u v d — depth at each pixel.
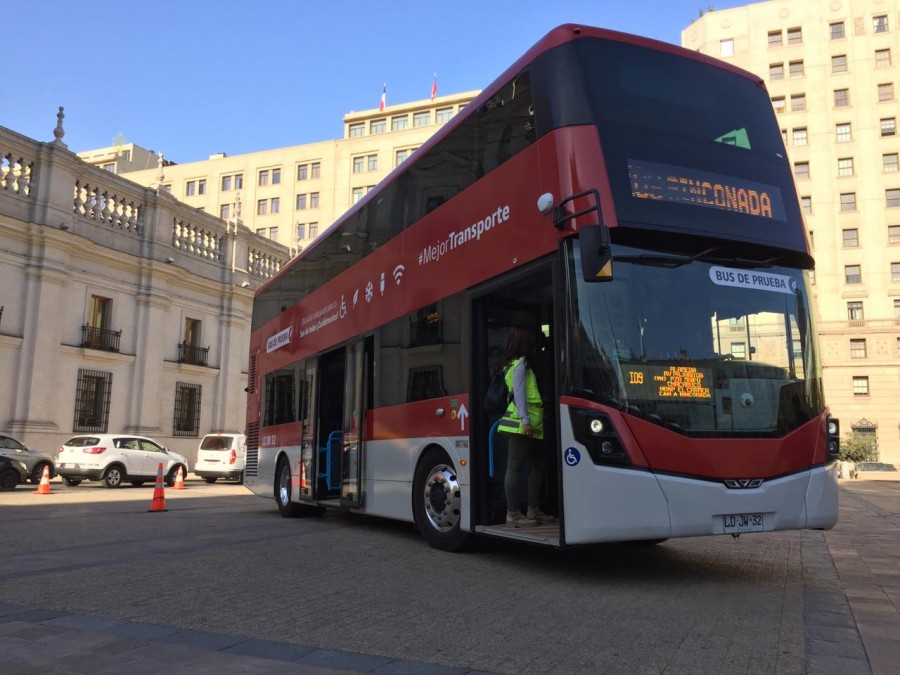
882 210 51.75
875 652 3.85
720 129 6.12
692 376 5.42
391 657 3.79
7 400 21.61
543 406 6.93
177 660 3.76
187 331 28.88
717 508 5.19
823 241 52.59
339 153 71.31
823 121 53.75
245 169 73.94
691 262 5.68
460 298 7.05
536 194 5.92
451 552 7.30
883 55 53.38
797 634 4.20
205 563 6.74
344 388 9.72
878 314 50.72
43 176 22.84
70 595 5.35
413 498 7.77
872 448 46.84
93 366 24.45
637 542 7.89
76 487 20.95
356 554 7.26
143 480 21.55
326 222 70.31
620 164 5.51
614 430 5.14
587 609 4.80
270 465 12.68
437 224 7.66
